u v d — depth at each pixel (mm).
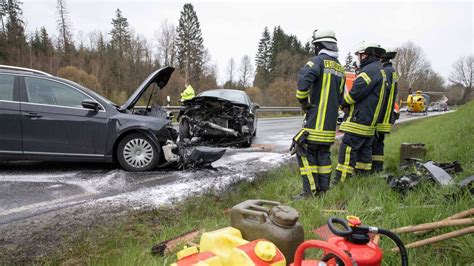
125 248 2711
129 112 5723
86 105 5199
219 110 8305
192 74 55406
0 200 3857
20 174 5039
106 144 5301
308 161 3873
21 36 47625
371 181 4137
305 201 3541
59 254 2660
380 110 4344
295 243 1950
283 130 14133
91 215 3477
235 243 1830
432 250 2377
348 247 1613
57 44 52375
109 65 47406
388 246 2418
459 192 3074
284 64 64875
